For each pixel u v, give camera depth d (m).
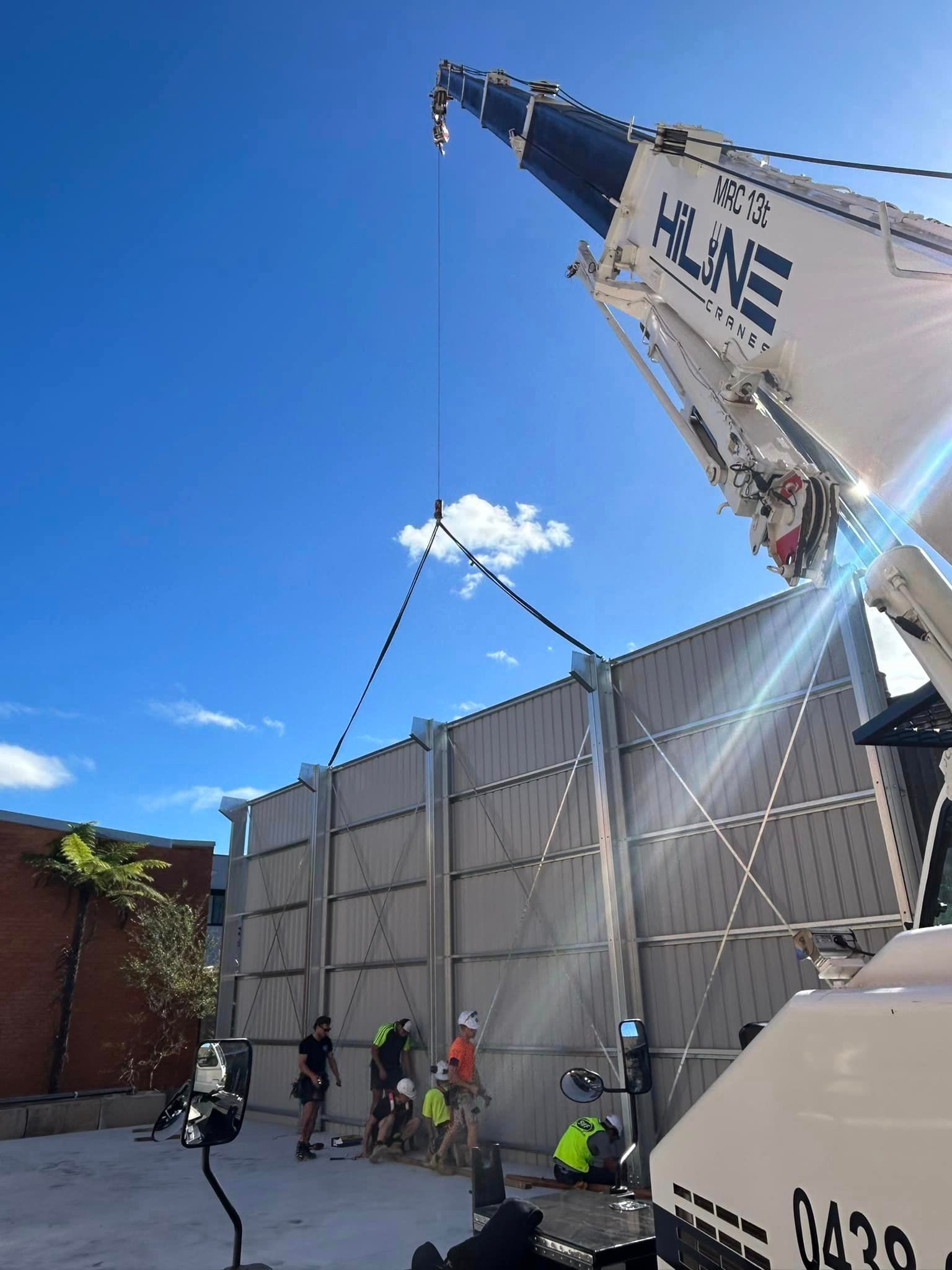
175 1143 12.00
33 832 18.81
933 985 1.43
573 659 10.41
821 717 8.40
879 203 2.48
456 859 11.96
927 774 7.66
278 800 16.28
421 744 12.58
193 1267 6.08
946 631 2.09
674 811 9.52
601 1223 3.07
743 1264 1.77
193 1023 19.14
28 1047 17.55
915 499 2.39
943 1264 1.25
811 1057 1.58
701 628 9.64
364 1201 8.06
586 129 4.50
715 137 3.55
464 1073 9.58
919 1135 1.32
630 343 4.19
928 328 2.39
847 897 7.91
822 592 8.56
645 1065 3.55
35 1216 7.74
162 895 19.88
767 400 3.16
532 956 10.54
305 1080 10.70
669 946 9.24
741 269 3.23
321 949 13.95
